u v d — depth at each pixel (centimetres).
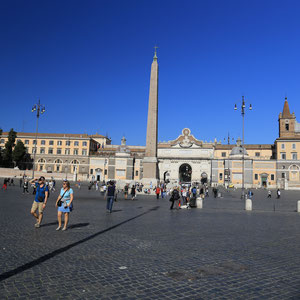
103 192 3522
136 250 806
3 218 1329
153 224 1296
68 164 9231
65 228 1087
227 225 1331
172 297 499
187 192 2370
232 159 8494
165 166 9250
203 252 802
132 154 9750
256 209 2297
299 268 677
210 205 2627
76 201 2539
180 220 1467
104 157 9169
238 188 7750
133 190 3014
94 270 627
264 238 1026
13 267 632
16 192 3475
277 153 8325
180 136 9569
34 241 883
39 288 522
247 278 602
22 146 8800
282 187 7681
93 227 1167
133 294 507
